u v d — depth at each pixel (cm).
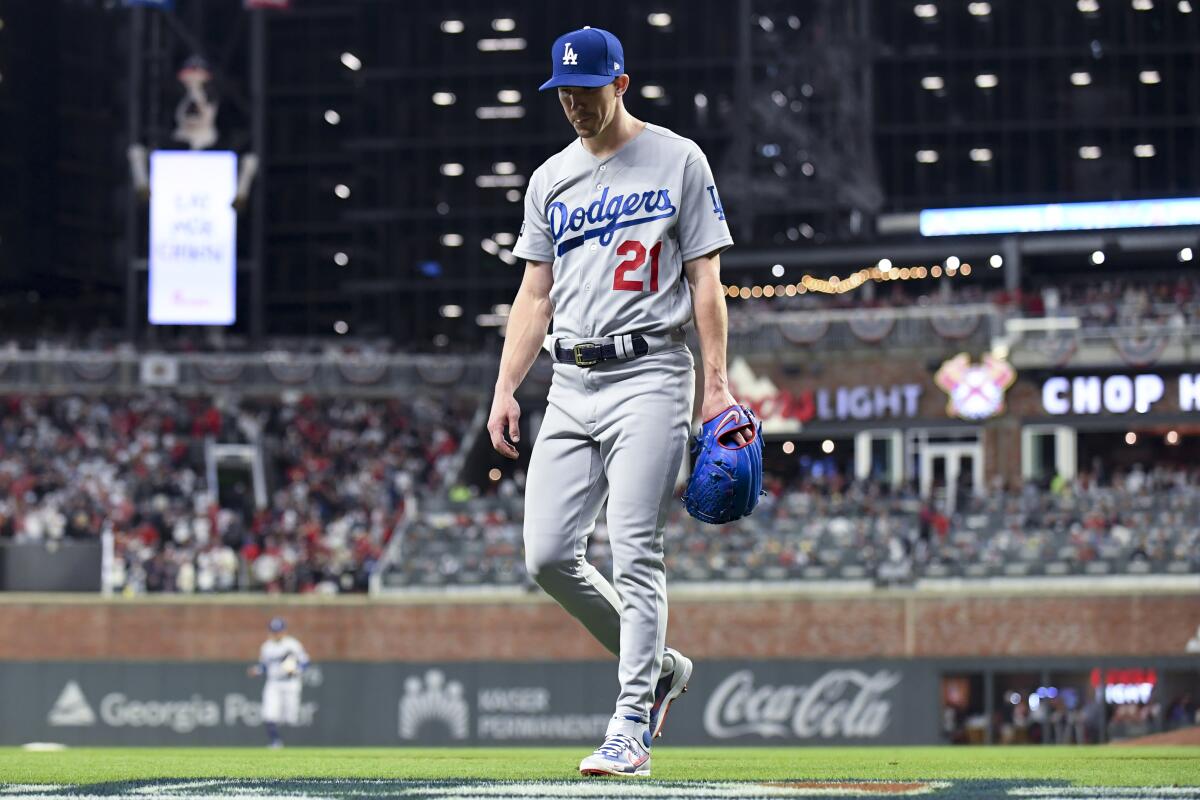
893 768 1004
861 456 7606
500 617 5559
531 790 723
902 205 10588
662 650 893
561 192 902
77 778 867
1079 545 5528
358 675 5138
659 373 884
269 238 13712
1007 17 10531
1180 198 7988
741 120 10700
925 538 5834
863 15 10644
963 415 7281
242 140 11288
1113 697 5206
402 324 11556
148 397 8362
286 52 13750
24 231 13062
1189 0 10338
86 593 5844
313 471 7494
